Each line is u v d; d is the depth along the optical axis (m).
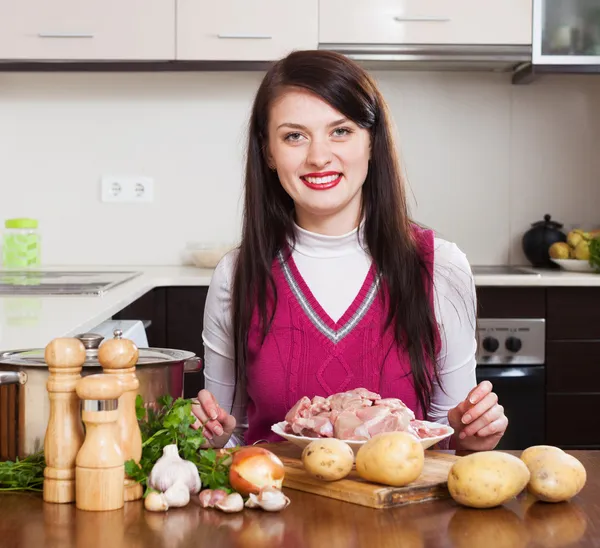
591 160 3.54
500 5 3.15
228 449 1.02
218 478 0.93
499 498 0.88
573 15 3.16
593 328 2.97
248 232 1.56
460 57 3.16
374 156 1.51
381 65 3.37
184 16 3.13
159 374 0.99
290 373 1.51
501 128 3.53
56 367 0.92
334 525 0.84
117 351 0.91
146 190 3.53
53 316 1.80
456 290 1.57
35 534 0.82
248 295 1.55
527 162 3.54
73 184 3.53
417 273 1.52
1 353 1.08
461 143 3.53
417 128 3.53
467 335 1.59
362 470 0.93
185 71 3.19
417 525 0.84
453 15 3.14
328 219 1.53
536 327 2.96
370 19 3.13
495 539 0.80
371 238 1.53
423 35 3.14
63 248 3.54
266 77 1.50
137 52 3.14
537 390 2.96
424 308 1.51
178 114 3.52
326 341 1.50
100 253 3.54
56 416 0.92
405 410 1.11
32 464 0.97
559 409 2.97
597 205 3.55
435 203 3.54
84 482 0.88
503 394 2.96
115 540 0.80
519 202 3.55
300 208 1.54
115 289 2.43
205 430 1.25
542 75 3.27
